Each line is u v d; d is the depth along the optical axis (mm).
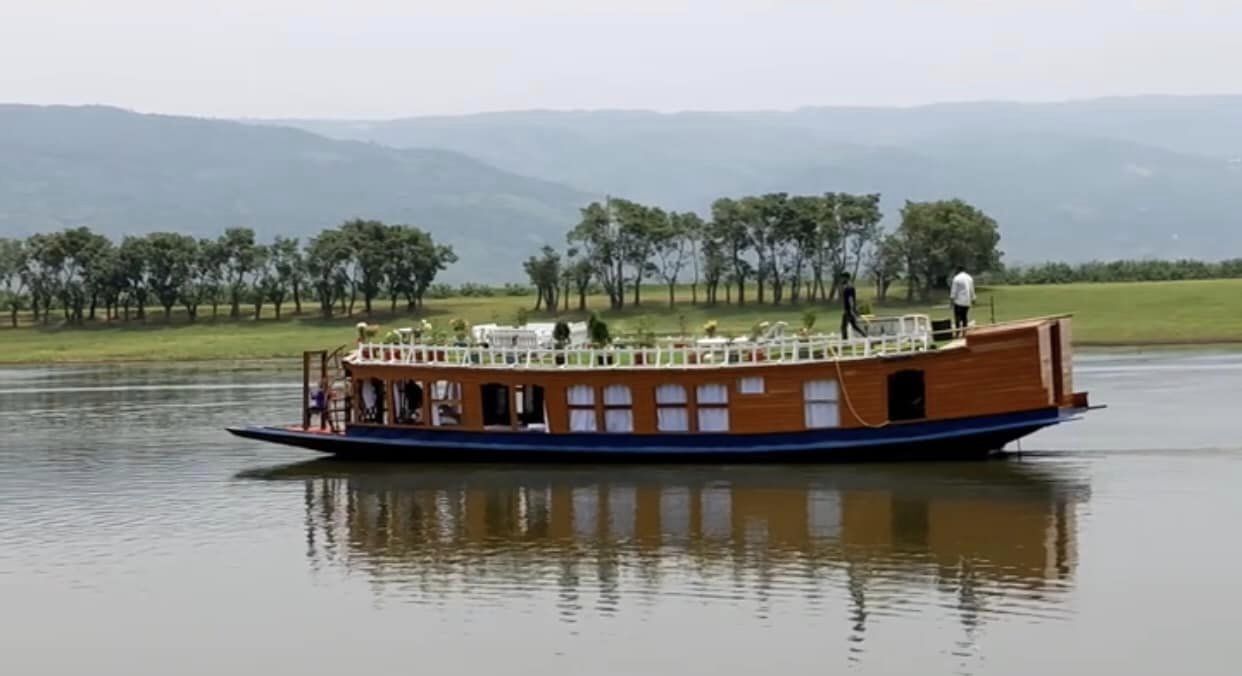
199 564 35688
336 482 46844
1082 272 145125
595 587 32219
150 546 37844
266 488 46094
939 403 44750
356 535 38531
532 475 46719
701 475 45406
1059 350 45469
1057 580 31516
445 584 32969
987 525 37000
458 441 49000
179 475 49188
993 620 28797
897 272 119438
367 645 28625
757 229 119750
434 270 129250
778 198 123500
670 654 27375
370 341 52031
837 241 120938
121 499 44719
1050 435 52375
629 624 29312
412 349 49906
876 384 45156
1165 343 94750
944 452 45938
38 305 137250
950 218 120250
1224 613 28812
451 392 49250
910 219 119062
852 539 35969
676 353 47375
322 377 52844
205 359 106500
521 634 28906
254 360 104812
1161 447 48875
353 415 50844
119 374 95312
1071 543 34844
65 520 41438
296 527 39812
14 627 30547
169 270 127750
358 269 130000
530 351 48594
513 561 34938
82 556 36812
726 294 125750
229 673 27375
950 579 31844
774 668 26438
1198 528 36062
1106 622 28469
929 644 27453
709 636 28359
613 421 47594
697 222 125250
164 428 62844
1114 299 112062
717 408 46625
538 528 38594
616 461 47812
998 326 45312
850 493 41719
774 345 46438
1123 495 40344
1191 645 27031
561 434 47938
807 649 27391
